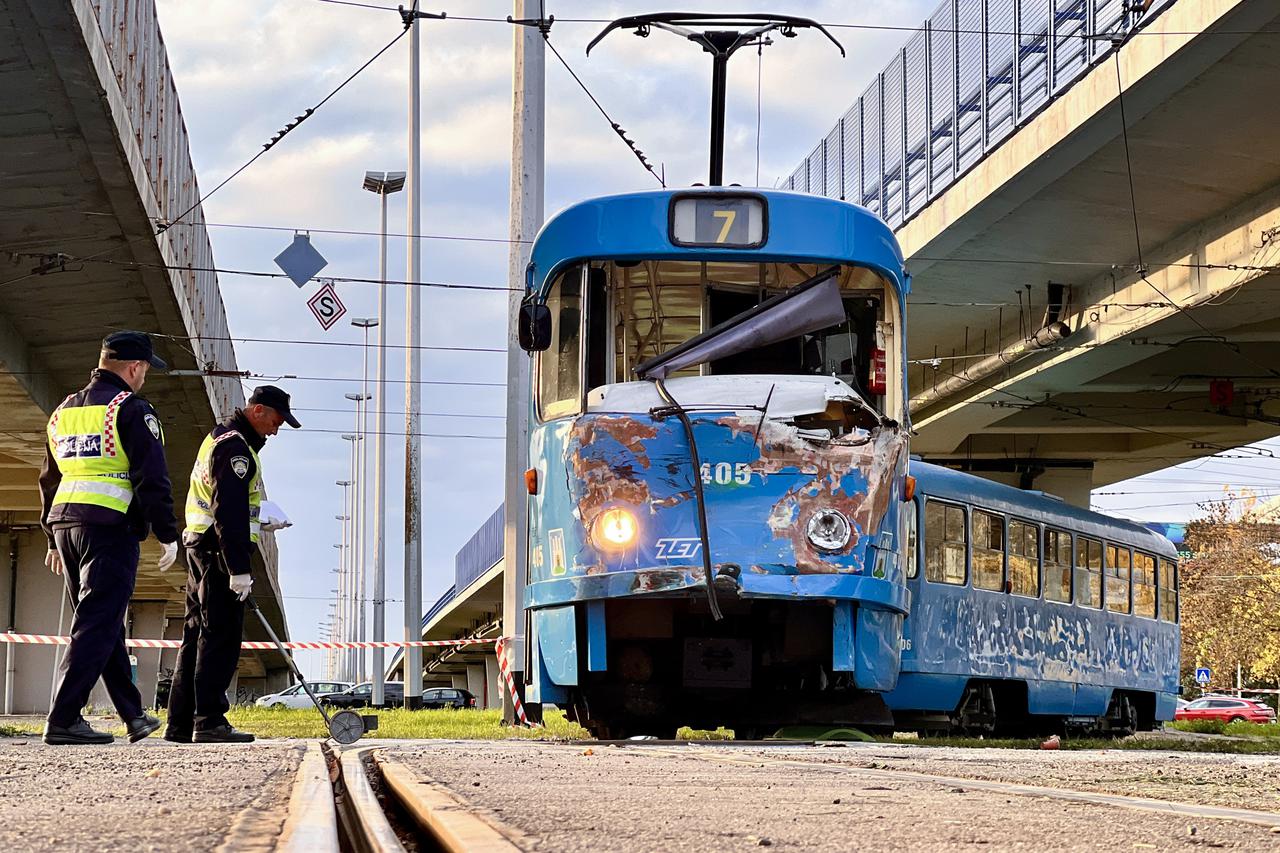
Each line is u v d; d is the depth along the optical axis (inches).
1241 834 275.9
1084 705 2055.9
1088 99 2566.4
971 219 3125.0
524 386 2306.8
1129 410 4387.3
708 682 1109.1
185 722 946.1
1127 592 2269.9
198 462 946.7
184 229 2721.5
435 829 275.0
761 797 367.9
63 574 862.5
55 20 1652.3
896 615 1134.4
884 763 589.3
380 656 4446.4
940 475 1691.7
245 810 299.9
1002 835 269.4
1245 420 4367.6
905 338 1212.5
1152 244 3299.7
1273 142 2640.3
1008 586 1833.2
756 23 1407.5
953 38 3186.5
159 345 3016.7
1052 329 3548.2
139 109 2132.1
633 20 1412.4
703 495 1088.2
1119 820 303.4
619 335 1163.3
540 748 774.5
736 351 1153.4
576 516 1117.7
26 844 239.6
